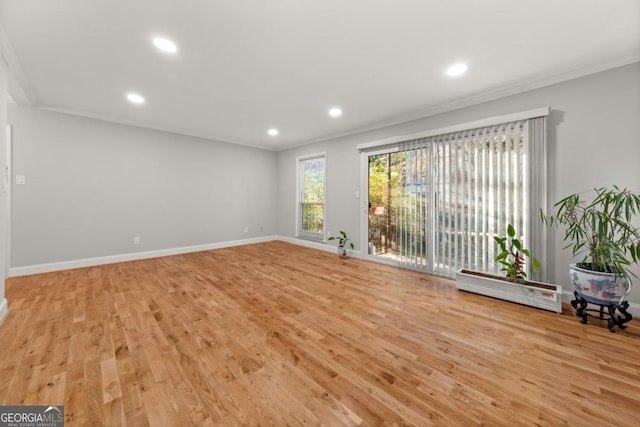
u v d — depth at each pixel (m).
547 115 2.58
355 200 4.57
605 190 2.33
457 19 1.79
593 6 1.66
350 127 4.38
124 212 4.17
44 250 3.53
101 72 2.53
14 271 3.33
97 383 1.43
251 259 4.39
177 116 3.87
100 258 3.96
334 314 2.31
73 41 2.03
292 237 5.95
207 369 1.56
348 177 4.69
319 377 1.50
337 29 1.90
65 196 3.66
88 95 3.09
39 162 3.47
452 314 2.32
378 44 2.09
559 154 2.56
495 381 1.47
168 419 1.20
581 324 2.13
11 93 2.95
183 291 2.86
